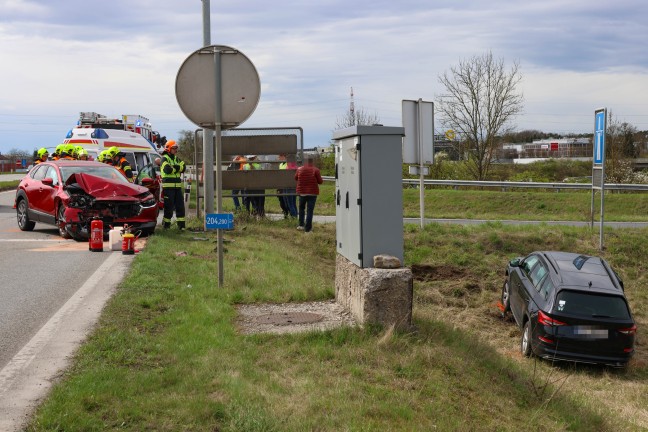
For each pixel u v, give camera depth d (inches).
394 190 301.9
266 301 344.8
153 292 340.2
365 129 298.7
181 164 633.0
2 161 3139.8
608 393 408.2
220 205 353.7
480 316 578.9
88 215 561.3
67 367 225.6
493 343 506.3
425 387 242.2
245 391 210.5
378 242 301.4
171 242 528.4
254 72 337.4
